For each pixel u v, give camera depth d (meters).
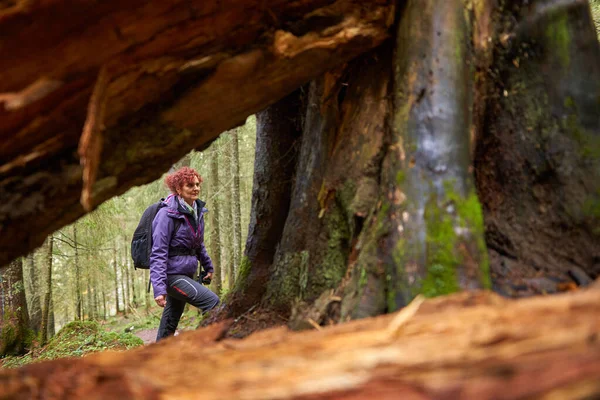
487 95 2.32
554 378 0.83
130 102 1.92
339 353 1.25
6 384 1.47
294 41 2.09
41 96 1.58
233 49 2.03
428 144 2.02
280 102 3.33
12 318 8.48
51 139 1.78
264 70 2.12
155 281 3.76
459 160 1.99
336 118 2.63
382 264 1.97
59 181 1.85
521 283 1.96
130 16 1.60
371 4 2.28
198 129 2.22
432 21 2.19
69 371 1.52
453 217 1.88
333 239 2.41
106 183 1.99
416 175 1.99
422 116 2.07
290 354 1.34
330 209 2.45
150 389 1.26
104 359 1.64
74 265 12.09
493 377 0.91
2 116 1.57
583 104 2.18
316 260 2.45
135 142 2.04
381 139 2.30
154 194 12.41
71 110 1.74
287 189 3.25
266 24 2.05
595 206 2.06
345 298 2.06
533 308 1.19
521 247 2.14
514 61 2.32
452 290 1.75
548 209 2.15
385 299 1.91
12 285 8.66
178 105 2.04
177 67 1.90
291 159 3.27
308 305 2.35
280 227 3.21
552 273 2.02
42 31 1.46
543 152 2.21
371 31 2.29
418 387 0.97
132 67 1.77
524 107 2.28
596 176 2.09
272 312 2.74
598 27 5.80
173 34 1.77
